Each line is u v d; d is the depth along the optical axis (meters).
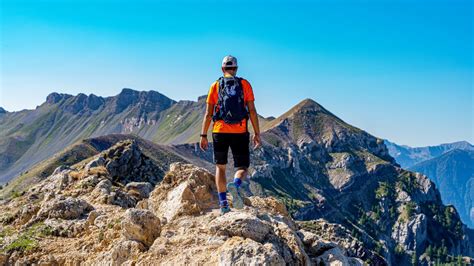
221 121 11.77
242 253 9.53
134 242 12.07
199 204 14.14
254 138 12.04
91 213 16.69
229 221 11.32
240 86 11.69
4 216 21.39
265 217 12.81
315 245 12.12
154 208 15.41
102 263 12.29
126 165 68.62
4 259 14.90
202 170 15.66
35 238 15.87
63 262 13.73
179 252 11.11
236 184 11.84
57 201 18.64
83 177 29.41
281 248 10.89
